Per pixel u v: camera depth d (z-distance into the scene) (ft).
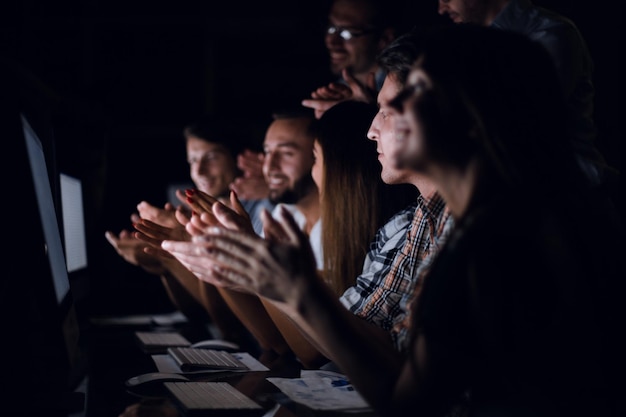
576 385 3.40
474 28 3.70
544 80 3.64
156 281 12.01
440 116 3.51
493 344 3.32
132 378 5.34
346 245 6.76
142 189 15.39
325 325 3.59
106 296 11.19
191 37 16.22
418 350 3.37
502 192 3.49
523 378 3.39
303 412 4.34
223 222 4.77
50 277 4.61
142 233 6.81
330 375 5.48
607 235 3.59
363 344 3.60
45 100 6.28
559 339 3.36
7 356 4.67
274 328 6.80
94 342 7.68
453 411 3.99
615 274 3.55
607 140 12.34
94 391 5.08
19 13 14.92
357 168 6.72
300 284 3.60
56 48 15.80
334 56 10.41
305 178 9.42
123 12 16.14
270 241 3.64
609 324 3.49
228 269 3.82
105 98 14.23
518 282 3.32
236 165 11.85
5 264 4.65
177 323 9.34
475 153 3.56
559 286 3.36
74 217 7.81
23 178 4.62
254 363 6.21
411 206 6.35
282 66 16.76
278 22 16.58
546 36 6.95
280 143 9.45
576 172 3.64
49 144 6.24
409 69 4.73
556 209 3.43
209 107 16.21
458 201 3.71
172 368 5.90
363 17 10.05
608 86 12.30
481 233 3.36
